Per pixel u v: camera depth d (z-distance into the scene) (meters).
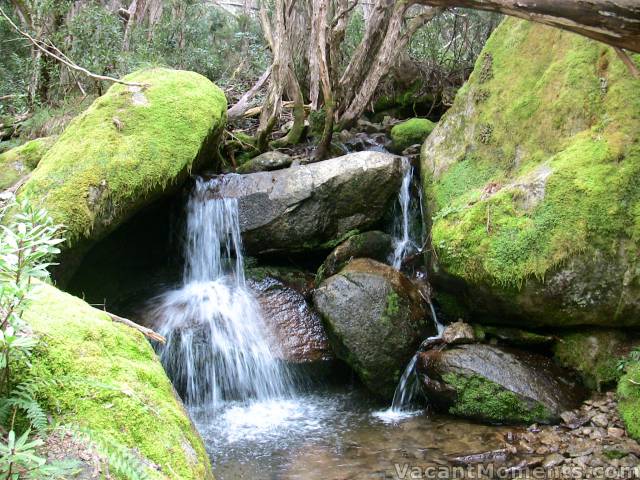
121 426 1.91
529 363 4.43
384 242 5.85
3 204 4.74
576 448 3.80
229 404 4.98
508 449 3.89
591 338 4.39
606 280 4.19
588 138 4.49
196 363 5.12
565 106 4.77
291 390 5.12
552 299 4.29
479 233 4.54
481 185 5.16
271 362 5.12
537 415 4.14
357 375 5.15
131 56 8.27
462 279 4.66
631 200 4.19
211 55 10.84
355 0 7.57
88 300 5.34
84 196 4.83
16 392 1.76
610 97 4.48
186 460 2.00
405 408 4.73
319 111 7.73
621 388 4.00
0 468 1.52
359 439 4.24
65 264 4.81
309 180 5.80
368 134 7.82
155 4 10.98
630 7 3.18
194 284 5.95
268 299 5.72
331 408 4.82
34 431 1.76
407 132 7.19
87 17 8.58
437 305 5.28
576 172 4.35
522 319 4.56
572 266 4.20
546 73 5.08
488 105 5.55
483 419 4.30
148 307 5.57
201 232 6.05
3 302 1.76
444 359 4.48
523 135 5.07
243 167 6.51
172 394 2.37
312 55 7.56
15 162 6.36
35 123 8.09
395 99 9.10
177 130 5.59
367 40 7.63
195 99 5.99
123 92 5.77
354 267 5.23
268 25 7.86
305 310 5.63
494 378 4.28
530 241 4.30
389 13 7.47
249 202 5.89
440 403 4.50
